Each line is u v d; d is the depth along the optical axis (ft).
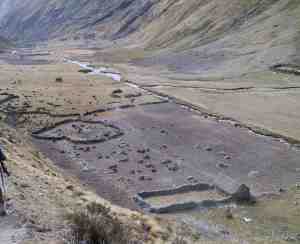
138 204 123.24
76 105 246.47
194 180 143.64
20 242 51.03
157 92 283.59
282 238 103.60
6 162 92.63
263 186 139.64
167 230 85.40
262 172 152.15
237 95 273.33
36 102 250.37
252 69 340.18
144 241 68.44
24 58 491.72
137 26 643.45
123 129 203.82
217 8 498.69
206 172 151.64
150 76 348.79
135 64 420.36
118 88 296.51
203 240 91.45
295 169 155.53
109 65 412.57
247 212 119.75
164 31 540.11
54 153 170.50
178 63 398.42
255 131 201.16
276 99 261.03
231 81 315.58
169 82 318.24
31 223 57.26
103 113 233.14
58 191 84.33
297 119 220.23
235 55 378.73
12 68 381.60
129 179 143.33
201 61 388.16
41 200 70.85
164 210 118.11
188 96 271.69
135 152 171.83
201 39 456.45
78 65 419.74
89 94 275.18
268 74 325.01
